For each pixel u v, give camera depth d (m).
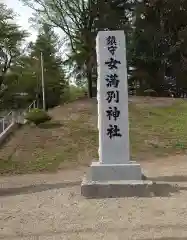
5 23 35.47
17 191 9.60
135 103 26.69
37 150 15.83
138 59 33.00
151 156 15.13
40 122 20.69
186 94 34.91
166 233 5.64
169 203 7.42
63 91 46.94
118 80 9.05
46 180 11.19
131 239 5.41
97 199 7.93
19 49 38.09
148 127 19.78
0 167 13.49
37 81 41.62
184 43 30.72
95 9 29.33
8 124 21.67
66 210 7.24
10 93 39.69
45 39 43.50
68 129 19.42
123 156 8.90
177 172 11.40
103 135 8.96
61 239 5.57
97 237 5.57
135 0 30.48
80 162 14.26
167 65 33.25
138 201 7.62
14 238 5.76
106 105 9.03
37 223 6.50
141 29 31.50
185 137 17.73
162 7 30.73
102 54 9.12
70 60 31.23
